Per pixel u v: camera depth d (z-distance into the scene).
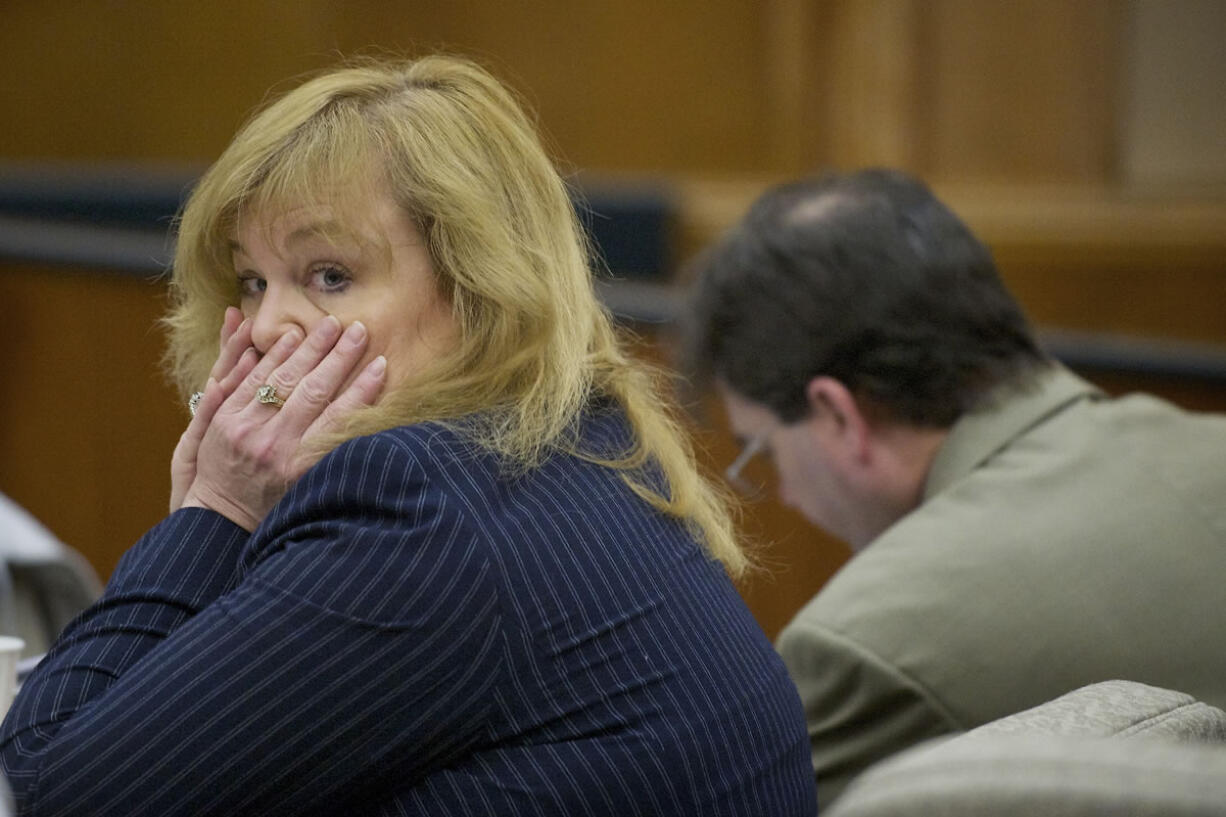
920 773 2.60
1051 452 6.42
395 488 4.13
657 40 16.61
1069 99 16.70
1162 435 6.58
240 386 4.69
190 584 4.46
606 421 4.78
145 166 16.56
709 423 7.30
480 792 4.05
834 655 5.83
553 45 16.62
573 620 4.19
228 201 4.70
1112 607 5.89
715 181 16.50
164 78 16.52
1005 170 16.75
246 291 4.92
